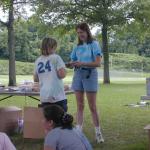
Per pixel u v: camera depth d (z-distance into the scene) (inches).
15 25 1238.3
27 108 303.1
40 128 299.6
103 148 301.7
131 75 2151.8
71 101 630.5
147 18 1266.0
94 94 302.2
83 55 301.6
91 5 1241.4
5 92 312.2
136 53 2509.8
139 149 299.1
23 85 328.8
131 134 353.7
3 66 2266.2
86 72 299.1
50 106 181.8
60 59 279.7
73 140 175.8
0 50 2486.5
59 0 1250.6
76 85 305.0
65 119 179.8
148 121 424.8
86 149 177.2
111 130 373.4
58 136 176.2
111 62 2425.0
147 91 291.7
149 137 255.3
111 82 1352.1
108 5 1246.3
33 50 2568.9
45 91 278.1
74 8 1252.5
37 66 283.9
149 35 1342.3
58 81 279.0
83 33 301.1
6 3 700.0
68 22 1270.9
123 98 685.3
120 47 2429.9
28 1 1153.4
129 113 487.5
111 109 526.3
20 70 2218.3
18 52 2556.6
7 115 331.6
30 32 2534.5
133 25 1283.2
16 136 331.0
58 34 1306.6
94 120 312.7
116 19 1243.8
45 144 177.2
